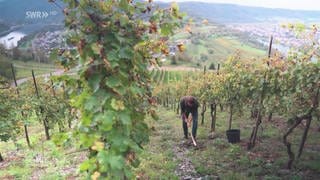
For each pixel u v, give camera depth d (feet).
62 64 10.43
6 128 28.89
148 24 10.21
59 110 52.08
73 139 10.03
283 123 53.11
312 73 25.86
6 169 37.65
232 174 28.78
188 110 43.21
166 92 114.93
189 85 79.71
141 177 29.50
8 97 34.09
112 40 9.54
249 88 38.50
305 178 27.20
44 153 43.70
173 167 32.55
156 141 45.83
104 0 9.82
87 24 9.46
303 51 27.02
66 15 9.65
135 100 11.07
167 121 69.15
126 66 9.83
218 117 67.15
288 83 29.14
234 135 41.70
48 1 9.59
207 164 33.30
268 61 32.81
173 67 268.82
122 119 9.18
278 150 36.65
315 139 41.04
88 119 9.30
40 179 32.04
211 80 57.31
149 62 11.62
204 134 49.42
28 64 270.46
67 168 35.19
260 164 31.63
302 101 28.37
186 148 41.34
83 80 9.90
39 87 61.05
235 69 44.11
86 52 9.43
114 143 9.11
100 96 9.32
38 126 75.10
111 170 8.87
